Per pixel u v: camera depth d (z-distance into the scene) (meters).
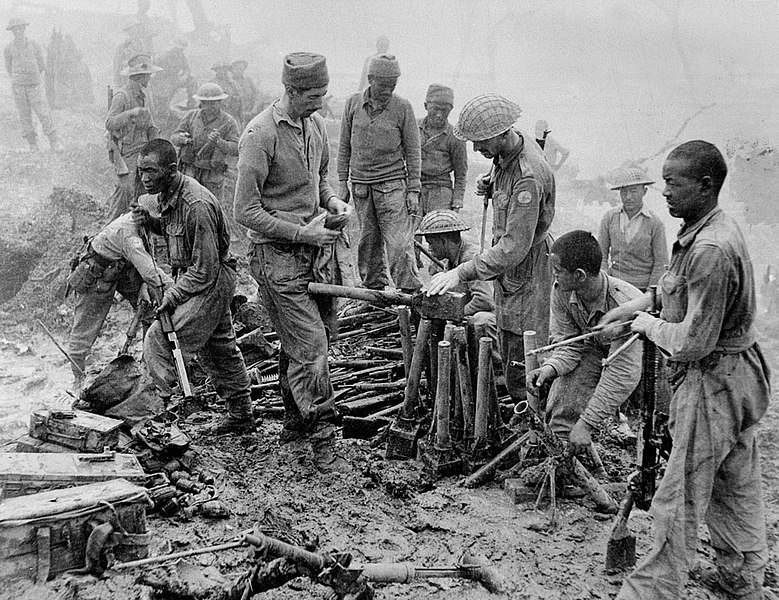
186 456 4.63
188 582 3.33
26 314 9.55
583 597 3.57
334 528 4.15
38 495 3.39
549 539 4.03
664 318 3.48
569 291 4.23
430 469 4.73
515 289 5.12
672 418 3.40
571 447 4.12
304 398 4.88
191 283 4.86
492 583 3.55
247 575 3.18
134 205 5.24
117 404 4.71
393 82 7.25
